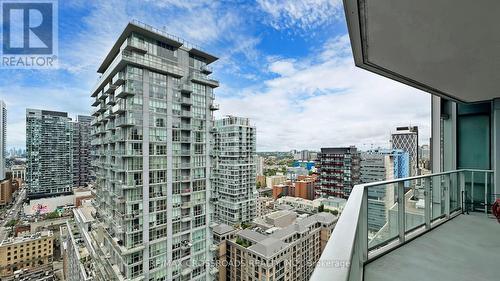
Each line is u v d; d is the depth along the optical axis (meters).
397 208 2.31
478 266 1.94
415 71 2.46
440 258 2.07
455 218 3.23
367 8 1.50
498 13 1.44
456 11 1.45
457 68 2.36
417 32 1.72
